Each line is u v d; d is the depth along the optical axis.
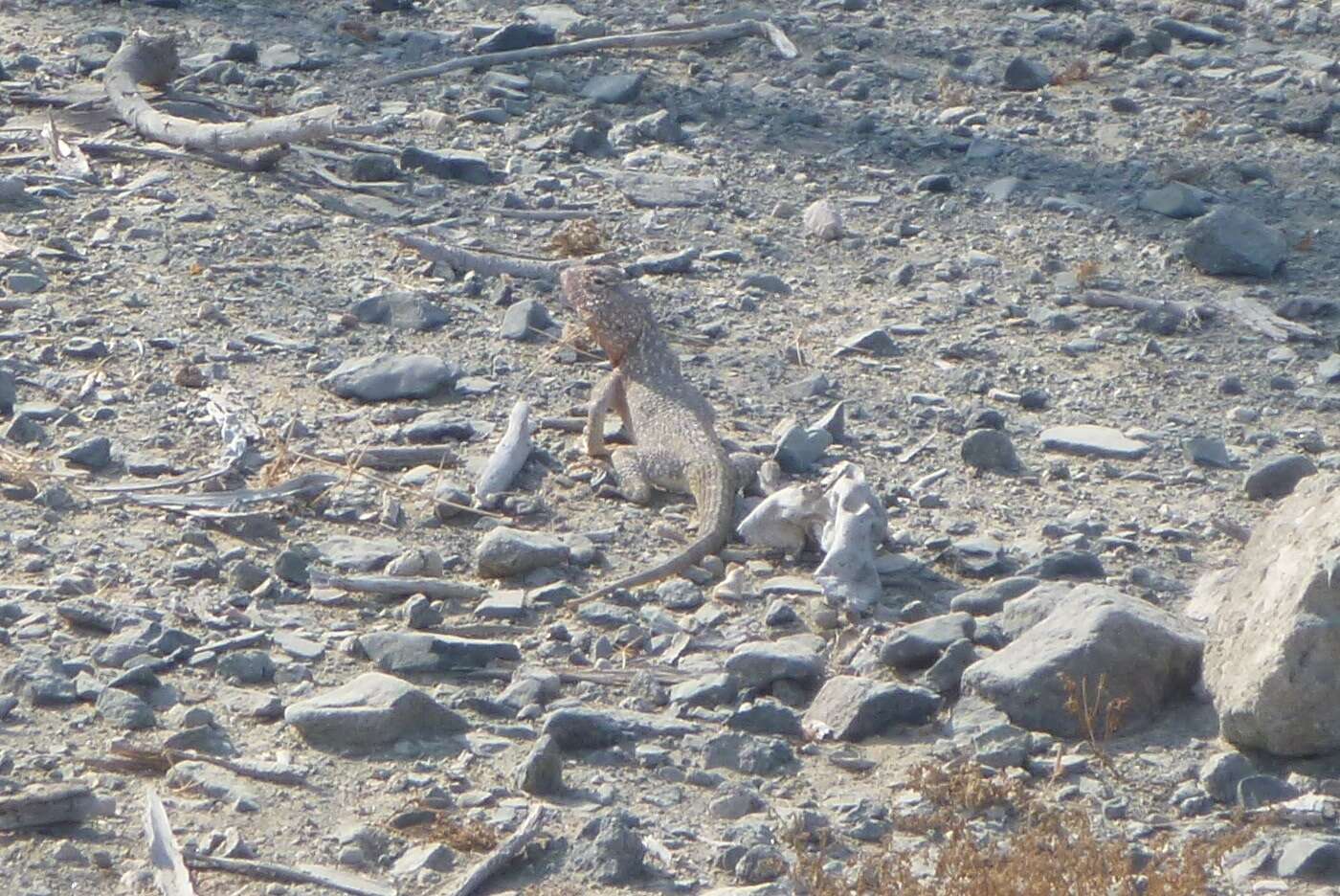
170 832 15.63
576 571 21.30
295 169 34.59
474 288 29.78
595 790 16.97
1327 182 37.31
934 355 28.84
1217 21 47.56
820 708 18.42
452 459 23.83
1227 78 43.47
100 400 24.70
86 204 32.06
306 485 22.69
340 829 16.09
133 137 35.41
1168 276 32.56
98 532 21.31
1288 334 30.16
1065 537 22.75
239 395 25.19
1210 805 16.98
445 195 33.97
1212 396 27.95
